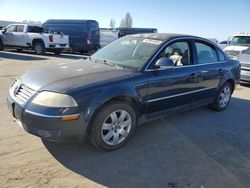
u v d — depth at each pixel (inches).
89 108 133.6
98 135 141.9
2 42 707.4
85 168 133.9
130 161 143.1
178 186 124.8
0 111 200.8
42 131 131.1
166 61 163.0
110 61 176.2
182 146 164.7
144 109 163.9
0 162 132.7
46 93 132.2
